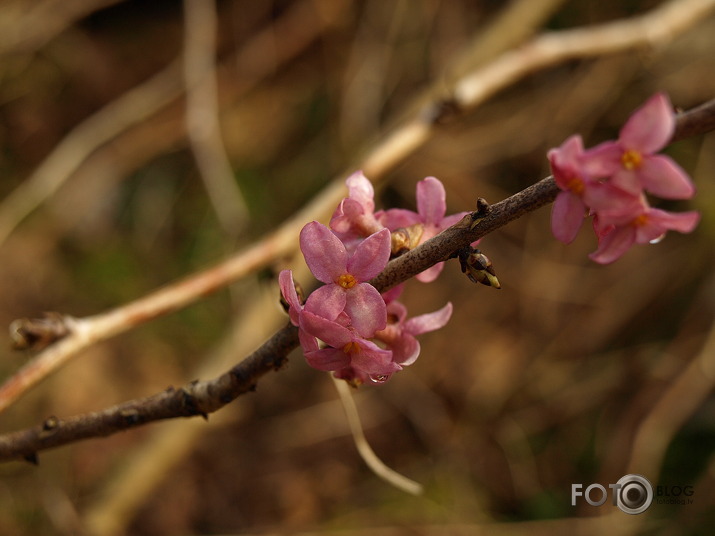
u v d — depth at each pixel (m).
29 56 0.59
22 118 0.59
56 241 0.57
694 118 0.17
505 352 0.53
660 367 0.49
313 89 0.62
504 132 0.56
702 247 0.52
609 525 0.44
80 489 0.46
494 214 0.18
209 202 0.58
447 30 0.59
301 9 0.61
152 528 0.47
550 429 0.50
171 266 0.56
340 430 0.51
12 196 0.54
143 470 0.45
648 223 0.17
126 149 0.60
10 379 0.23
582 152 0.16
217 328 0.54
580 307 0.54
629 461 0.46
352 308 0.17
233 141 0.61
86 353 0.52
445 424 0.52
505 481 0.49
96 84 0.61
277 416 0.52
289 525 0.47
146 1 0.65
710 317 0.49
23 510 0.44
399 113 0.53
